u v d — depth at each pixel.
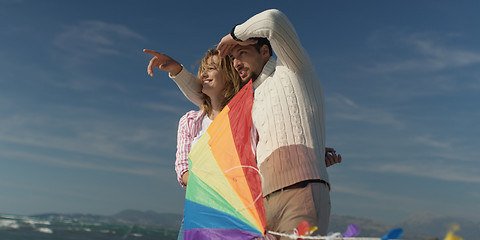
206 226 1.97
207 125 2.59
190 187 2.14
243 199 1.89
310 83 2.04
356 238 1.19
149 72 2.77
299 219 1.73
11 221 82.75
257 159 2.03
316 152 1.91
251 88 2.13
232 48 2.30
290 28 1.96
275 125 1.95
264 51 2.29
